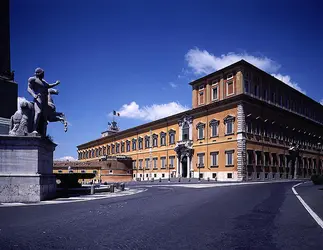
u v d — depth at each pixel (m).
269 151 48.38
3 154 12.89
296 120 58.75
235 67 47.03
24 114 13.77
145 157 68.44
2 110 15.64
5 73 16.20
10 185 12.80
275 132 50.75
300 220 8.19
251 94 47.09
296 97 61.03
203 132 51.28
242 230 6.82
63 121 16.34
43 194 13.85
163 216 8.97
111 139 87.81
